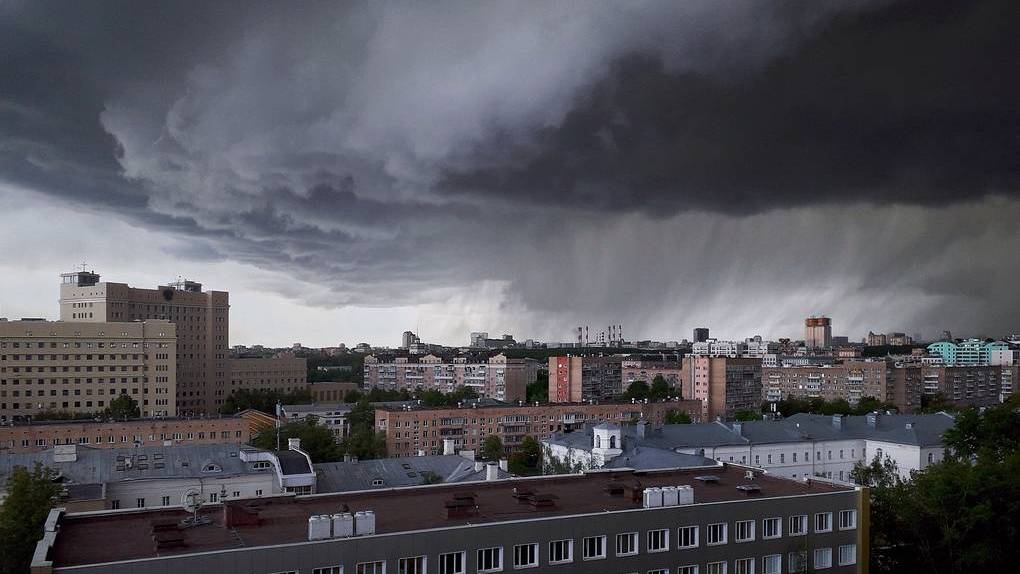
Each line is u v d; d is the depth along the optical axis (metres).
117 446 197.00
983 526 105.94
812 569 88.38
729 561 83.25
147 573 57.50
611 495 87.88
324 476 134.25
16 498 97.94
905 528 112.56
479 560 70.44
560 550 74.38
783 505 86.94
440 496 86.00
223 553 60.06
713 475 103.44
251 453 134.62
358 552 65.06
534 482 94.62
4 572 90.56
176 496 125.38
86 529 69.88
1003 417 158.12
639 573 78.00
